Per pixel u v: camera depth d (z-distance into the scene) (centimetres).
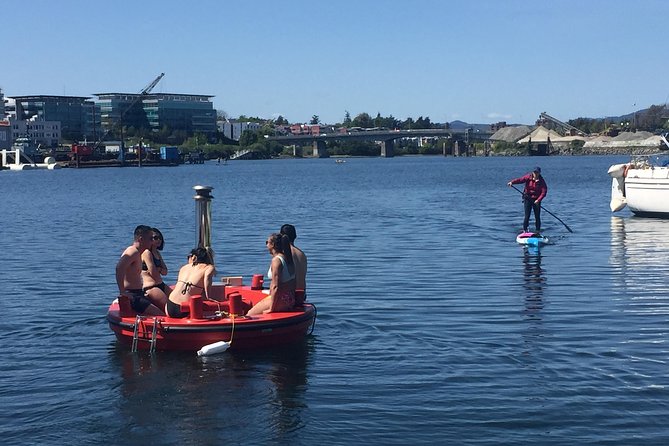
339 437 769
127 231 2686
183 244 2258
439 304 1331
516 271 1673
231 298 1083
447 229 2628
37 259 1947
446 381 920
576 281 1536
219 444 761
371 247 2130
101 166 15850
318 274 1667
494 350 1041
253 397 879
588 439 757
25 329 1184
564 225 2456
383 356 1022
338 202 4225
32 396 891
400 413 825
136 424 810
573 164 12850
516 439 758
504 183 6525
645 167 2938
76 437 781
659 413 816
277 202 4262
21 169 14700
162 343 1050
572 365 971
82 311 1307
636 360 988
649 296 1373
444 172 9756
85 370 980
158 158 16888
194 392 898
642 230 2444
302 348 1063
